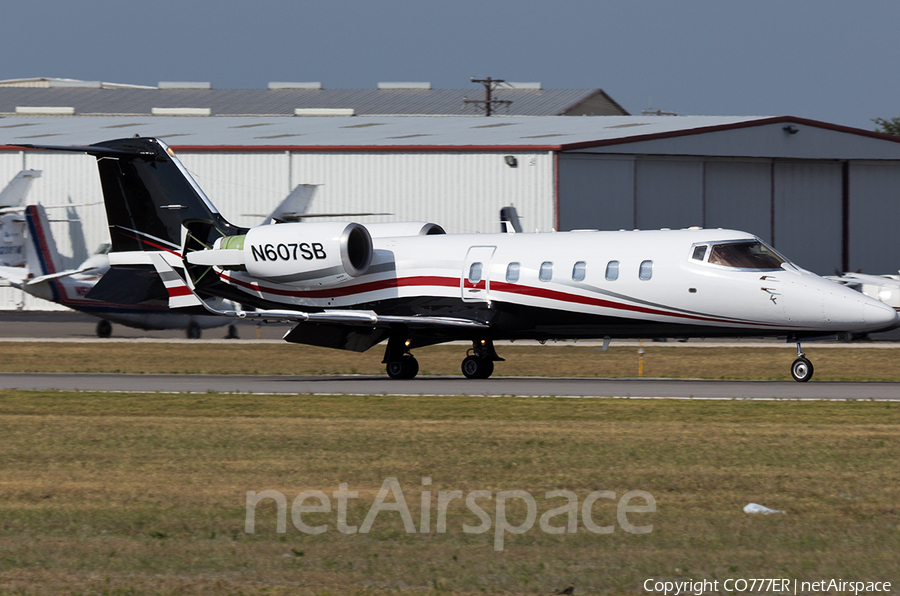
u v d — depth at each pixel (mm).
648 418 66562
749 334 90625
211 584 33500
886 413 67812
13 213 181875
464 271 98062
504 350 133500
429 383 94000
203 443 58188
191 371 112688
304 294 104500
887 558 35438
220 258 105000
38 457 54562
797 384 89438
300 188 168125
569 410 70938
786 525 39562
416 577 34094
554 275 94562
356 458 53000
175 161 108312
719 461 51344
